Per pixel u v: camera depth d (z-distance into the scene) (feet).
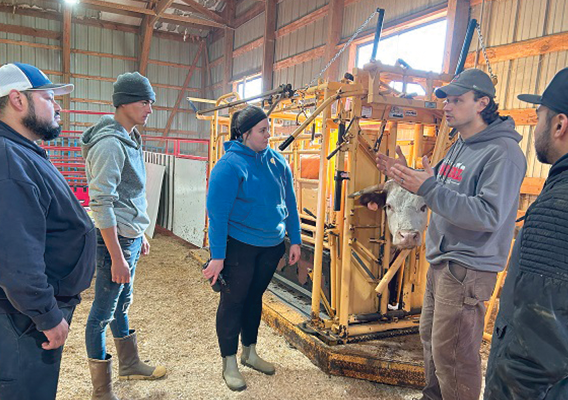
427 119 9.35
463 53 8.64
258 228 7.67
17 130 4.42
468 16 16.98
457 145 6.11
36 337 4.42
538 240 3.10
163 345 9.85
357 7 24.32
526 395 3.06
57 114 4.90
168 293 13.55
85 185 22.54
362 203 8.75
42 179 4.33
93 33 45.09
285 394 7.95
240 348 9.91
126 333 8.14
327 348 8.77
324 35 27.63
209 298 13.16
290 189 8.70
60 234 4.62
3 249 3.93
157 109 48.85
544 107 3.40
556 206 3.07
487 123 5.78
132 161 6.91
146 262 17.34
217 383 8.23
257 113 7.72
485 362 9.36
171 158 22.77
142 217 7.24
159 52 48.06
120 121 6.91
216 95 47.52
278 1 33.09
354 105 8.59
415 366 8.11
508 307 3.45
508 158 5.27
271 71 33.73
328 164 10.76
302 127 8.34
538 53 14.55
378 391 8.16
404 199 7.86
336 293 9.57
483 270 5.53
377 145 9.18
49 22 42.83
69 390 7.74
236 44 41.39
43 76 4.60
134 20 45.62
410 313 10.11
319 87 9.07
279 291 12.98
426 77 8.95
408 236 7.67
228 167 7.45
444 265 5.83
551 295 2.94
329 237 9.58
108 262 6.81
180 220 21.65
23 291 4.02
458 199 5.14
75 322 10.89
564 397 3.03
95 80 45.62
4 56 41.37
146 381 8.21
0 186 3.94
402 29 21.13
